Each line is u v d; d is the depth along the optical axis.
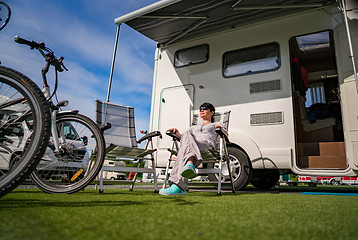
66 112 2.36
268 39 3.92
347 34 3.02
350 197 2.46
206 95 4.20
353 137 3.09
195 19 4.07
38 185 2.25
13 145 1.49
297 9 3.80
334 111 4.42
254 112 3.75
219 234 0.81
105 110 3.18
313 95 4.99
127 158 2.96
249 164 3.64
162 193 2.22
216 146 3.28
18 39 1.96
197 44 4.51
